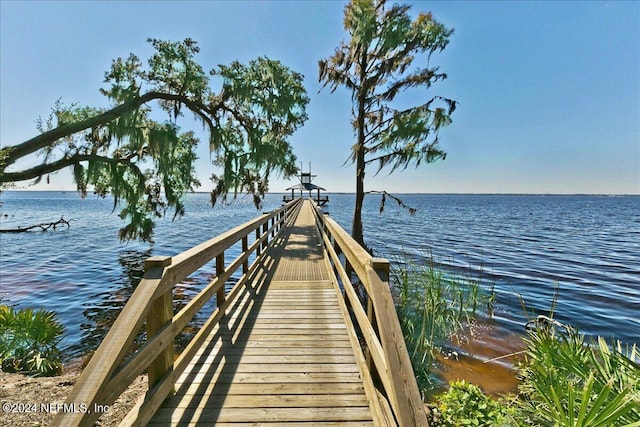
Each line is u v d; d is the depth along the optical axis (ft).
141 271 33.35
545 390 6.77
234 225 78.18
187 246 48.44
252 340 9.00
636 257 39.06
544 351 8.04
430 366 12.72
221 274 9.78
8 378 9.20
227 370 7.43
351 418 5.86
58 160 25.00
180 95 30.12
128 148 30.66
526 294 23.63
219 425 5.63
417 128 25.25
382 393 5.72
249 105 33.58
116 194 27.35
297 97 34.65
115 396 4.07
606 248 45.98
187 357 6.89
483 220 94.79
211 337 9.18
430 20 25.93
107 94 27.61
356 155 30.66
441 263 33.50
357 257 6.56
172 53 28.81
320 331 9.64
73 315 20.89
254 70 32.40
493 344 14.79
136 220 30.22
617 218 108.27
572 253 41.57
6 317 11.47
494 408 7.76
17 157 22.22
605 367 6.61
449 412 7.84
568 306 21.08
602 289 25.23
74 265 36.06
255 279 15.26
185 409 6.04
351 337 8.57
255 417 5.85
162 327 5.82
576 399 6.19
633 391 5.57
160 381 5.82
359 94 29.63
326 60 31.12
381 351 5.17
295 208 59.67
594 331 17.31
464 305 19.69
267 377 7.14
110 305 22.95
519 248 44.98
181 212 32.01
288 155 37.65
